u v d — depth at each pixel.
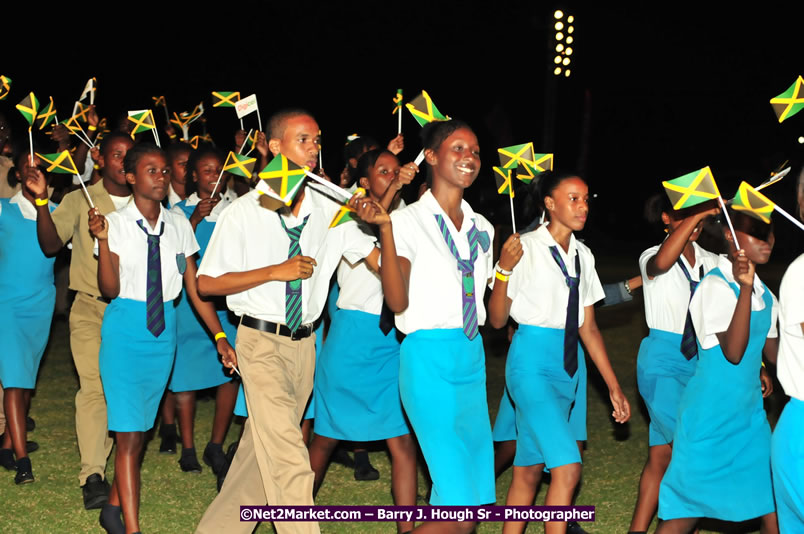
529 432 4.27
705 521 5.04
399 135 5.60
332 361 5.05
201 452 6.14
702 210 4.45
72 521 4.88
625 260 20.47
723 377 4.11
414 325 3.79
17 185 6.44
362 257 4.37
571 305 4.32
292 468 4.05
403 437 4.92
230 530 4.38
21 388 5.46
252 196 4.16
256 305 4.14
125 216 4.52
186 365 5.72
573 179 4.41
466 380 3.80
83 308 5.24
